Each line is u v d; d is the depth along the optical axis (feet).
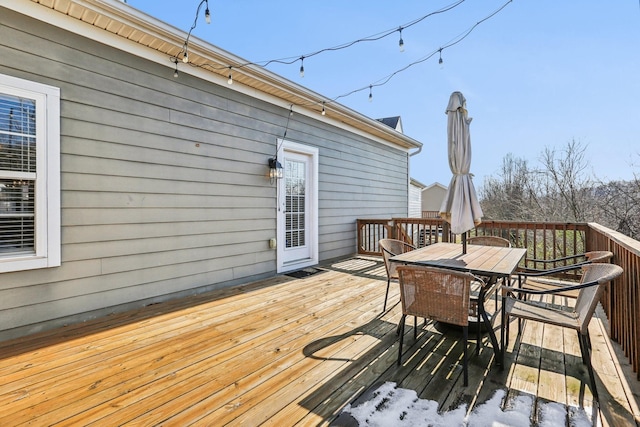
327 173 20.90
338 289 14.26
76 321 10.24
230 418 5.68
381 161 26.91
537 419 5.55
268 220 16.76
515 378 6.91
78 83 10.19
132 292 11.57
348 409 5.90
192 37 11.57
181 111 12.97
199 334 9.36
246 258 15.61
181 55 12.33
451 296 6.98
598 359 7.69
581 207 29.94
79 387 6.64
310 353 8.16
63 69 9.88
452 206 9.87
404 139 27.71
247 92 15.49
